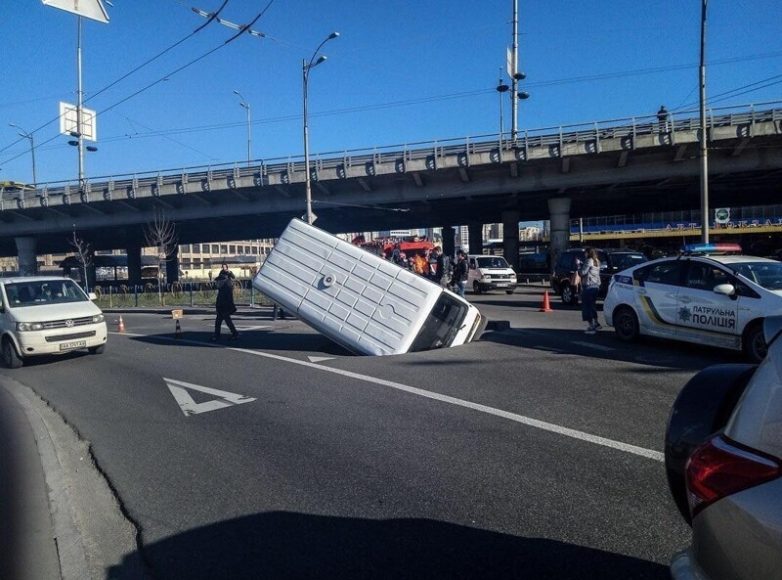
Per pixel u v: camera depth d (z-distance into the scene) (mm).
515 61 39406
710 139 32938
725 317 9852
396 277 11641
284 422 7262
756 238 65750
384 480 5336
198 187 43812
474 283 30828
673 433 3080
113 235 60250
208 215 46812
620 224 72625
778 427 2152
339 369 10242
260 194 44625
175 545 4332
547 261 57875
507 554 3986
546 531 4281
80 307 13039
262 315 22078
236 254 126562
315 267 12164
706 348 11258
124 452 6473
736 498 2125
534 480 5191
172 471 5824
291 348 13133
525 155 36875
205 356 12586
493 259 31484
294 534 4402
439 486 5148
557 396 7867
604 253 20922
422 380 9109
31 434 7449
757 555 2023
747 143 33188
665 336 11125
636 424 6598
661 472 5273
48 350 12312
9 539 4648
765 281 9734
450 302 12297
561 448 5938
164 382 10039
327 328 11805
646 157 36531
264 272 12469
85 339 12844
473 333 12547
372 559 3998
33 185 48719
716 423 2943
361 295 11734
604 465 5465
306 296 12062
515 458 5719
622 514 4504
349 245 12125
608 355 10680
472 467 5539
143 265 87688
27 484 5805
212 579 3852
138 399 8953
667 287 11094
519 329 14656
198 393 9055
